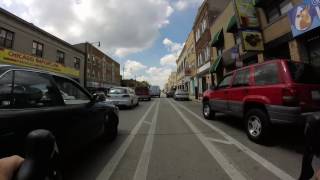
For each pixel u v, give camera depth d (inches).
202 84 1139.9
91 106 192.1
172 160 177.9
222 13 762.8
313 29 345.7
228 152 197.0
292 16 390.0
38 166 36.1
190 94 1555.1
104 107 222.4
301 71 204.7
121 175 149.7
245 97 248.2
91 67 1622.8
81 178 145.2
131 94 661.3
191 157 184.9
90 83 1585.9
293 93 188.9
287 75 198.2
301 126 186.5
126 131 296.0
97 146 221.5
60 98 148.9
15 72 118.6
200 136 260.2
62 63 1139.3
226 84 307.0
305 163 64.2
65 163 171.9
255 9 512.4
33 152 36.8
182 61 2081.7
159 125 340.8
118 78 2544.3
